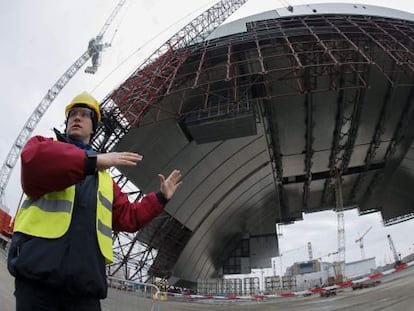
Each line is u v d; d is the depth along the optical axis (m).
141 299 9.03
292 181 59.00
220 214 54.72
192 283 57.59
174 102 38.78
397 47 37.62
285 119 44.38
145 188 42.56
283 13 39.47
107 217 2.32
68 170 1.92
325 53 35.62
